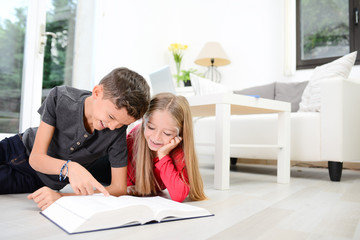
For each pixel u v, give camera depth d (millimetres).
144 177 1133
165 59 4266
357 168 2908
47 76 2756
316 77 2375
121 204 757
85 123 997
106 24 3334
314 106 2238
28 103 2471
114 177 1049
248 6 3748
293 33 3369
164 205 865
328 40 3312
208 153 2926
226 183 1507
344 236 726
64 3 2891
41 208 871
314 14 3387
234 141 2615
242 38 3764
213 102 1545
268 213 968
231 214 940
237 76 3754
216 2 3984
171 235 683
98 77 3240
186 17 4215
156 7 4082
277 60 3521
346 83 2055
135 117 878
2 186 1169
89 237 644
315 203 1166
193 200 1188
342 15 3256
